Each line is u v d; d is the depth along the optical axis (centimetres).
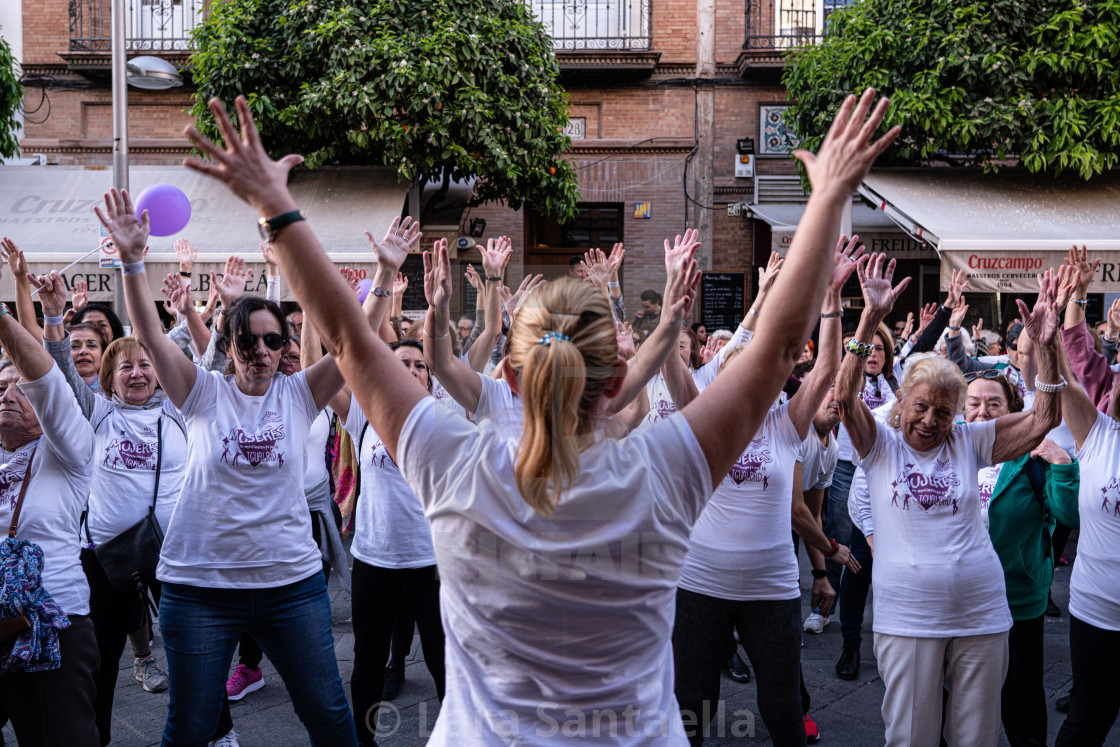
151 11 1325
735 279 1149
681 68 1337
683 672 326
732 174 1341
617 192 1338
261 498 301
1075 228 987
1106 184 1071
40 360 289
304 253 142
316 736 306
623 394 252
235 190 140
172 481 380
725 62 1334
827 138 146
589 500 139
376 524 368
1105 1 966
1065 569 664
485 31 1009
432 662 375
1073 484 338
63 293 364
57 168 1166
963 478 310
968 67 960
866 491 460
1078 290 396
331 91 970
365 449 375
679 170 1341
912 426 314
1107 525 315
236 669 449
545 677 141
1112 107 951
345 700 309
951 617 299
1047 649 507
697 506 146
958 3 980
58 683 286
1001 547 349
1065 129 955
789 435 331
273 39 1006
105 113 1325
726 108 1337
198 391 306
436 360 270
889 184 1061
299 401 319
